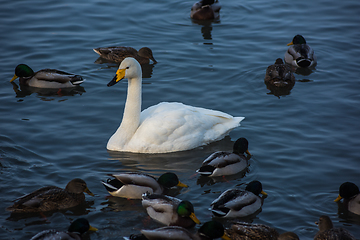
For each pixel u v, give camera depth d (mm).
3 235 11070
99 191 13023
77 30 23875
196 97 18344
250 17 25969
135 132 15359
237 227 11000
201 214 12094
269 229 10961
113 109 17562
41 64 20781
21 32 23250
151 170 14070
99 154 14828
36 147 14898
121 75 14914
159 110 15766
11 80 19406
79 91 18938
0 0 26531
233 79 19781
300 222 11758
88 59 21516
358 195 12258
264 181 13508
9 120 16500
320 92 18875
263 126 16453
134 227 11547
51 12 25531
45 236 10297
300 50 21125
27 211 11953
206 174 13594
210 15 25359
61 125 16344
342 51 22234
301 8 26922
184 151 15266
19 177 13297
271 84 19422
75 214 12023
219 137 15961
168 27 24672
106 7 26531
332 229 10695
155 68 20688
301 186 13227
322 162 14328
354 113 17172
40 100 18172
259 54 22031
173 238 10508
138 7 26750
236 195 12078
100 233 11258
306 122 16641
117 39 23219
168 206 11656
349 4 27188
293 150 14969
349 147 15070
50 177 13414
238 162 13992
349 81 19688
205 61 21266
